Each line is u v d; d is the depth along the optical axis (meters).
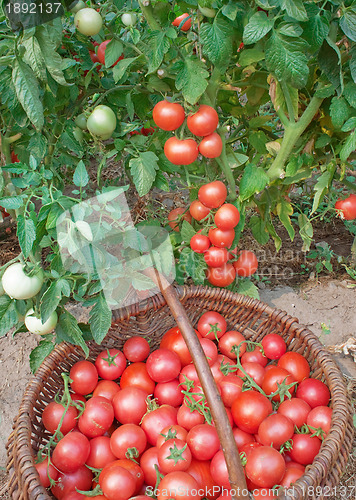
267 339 1.60
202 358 1.19
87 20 1.27
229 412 1.45
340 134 1.70
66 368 1.54
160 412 1.41
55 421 1.35
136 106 1.69
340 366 1.80
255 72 1.58
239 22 1.38
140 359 1.62
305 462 1.30
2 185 1.25
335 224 2.46
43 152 1.38
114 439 1.33
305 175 1.72
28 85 1.17
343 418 1.24
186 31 1.49
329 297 2.04
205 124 1.33
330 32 1.34
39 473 1.23
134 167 1.45
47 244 1.31
